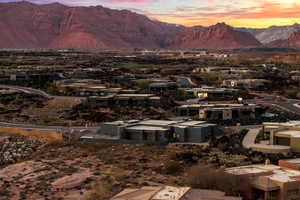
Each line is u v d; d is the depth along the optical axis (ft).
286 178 193.77
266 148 292.40
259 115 441.27
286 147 295.28
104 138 338.13
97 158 293.43
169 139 333.01
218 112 424.46
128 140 330.54
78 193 224.12
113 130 350.84
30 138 367.66
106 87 645.10
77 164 279.69
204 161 270.67
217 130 351.87
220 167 246.68
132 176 245.24
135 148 314.76
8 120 437.58
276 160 268.21
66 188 232.32
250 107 440.86
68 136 357.00
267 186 185.47
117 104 510.58
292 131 317.83
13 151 339.36
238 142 318.65
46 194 224.53
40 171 266.36
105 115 449.06
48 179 249.55
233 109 430.20
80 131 370.32
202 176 199.52
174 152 296.71
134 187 221.87
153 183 229.04
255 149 296.71
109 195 212.84
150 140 330.95
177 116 449.89
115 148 317.01
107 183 232.32
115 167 267.39
